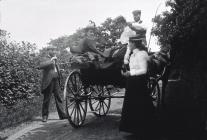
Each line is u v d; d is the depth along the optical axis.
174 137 6.93
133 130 7.18
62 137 7.98
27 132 8.77
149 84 8.40
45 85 10.21
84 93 9.02
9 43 14.77
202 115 6.93
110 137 7.60
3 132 9.12
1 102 12.92
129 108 7.22
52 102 13.64
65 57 17.88
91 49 8.41
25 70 14.48
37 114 11.50
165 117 8.03
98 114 10.05
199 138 6.70
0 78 12.81
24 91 13.98
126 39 8.46
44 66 10.23
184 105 8.00
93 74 8.49
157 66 8.77
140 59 7.16
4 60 13.57
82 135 7.95
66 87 8.31
